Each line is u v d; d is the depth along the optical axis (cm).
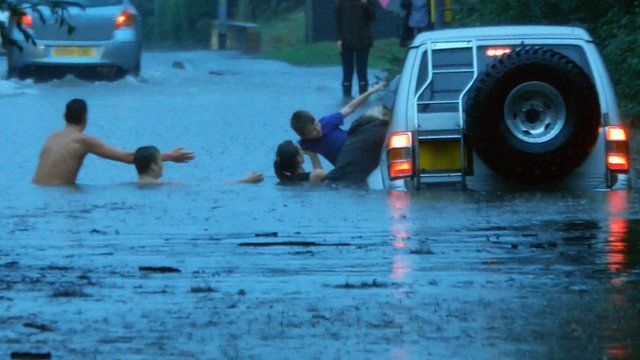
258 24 17650
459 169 3944
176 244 3098
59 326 2155
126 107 7612
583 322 2128
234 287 2492
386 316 2200
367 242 3072
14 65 9000
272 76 10156
